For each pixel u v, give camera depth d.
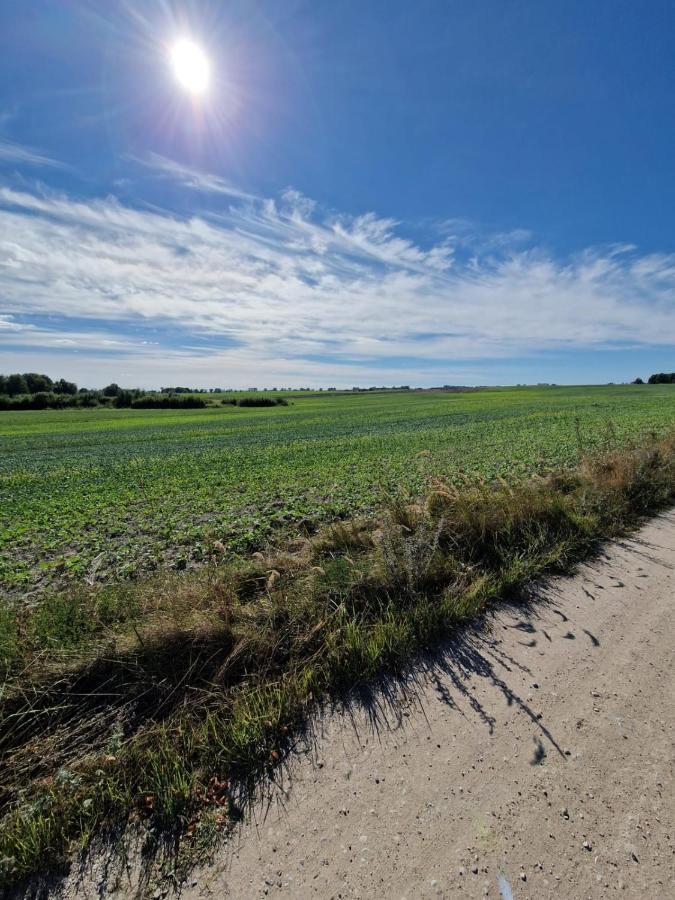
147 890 1.73
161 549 6.27
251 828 1.95
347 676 2.89
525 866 1.74
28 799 2.10
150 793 2.13
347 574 3.80
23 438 33.81
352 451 17.14
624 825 1.89
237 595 3.70
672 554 4.69
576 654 3.09
